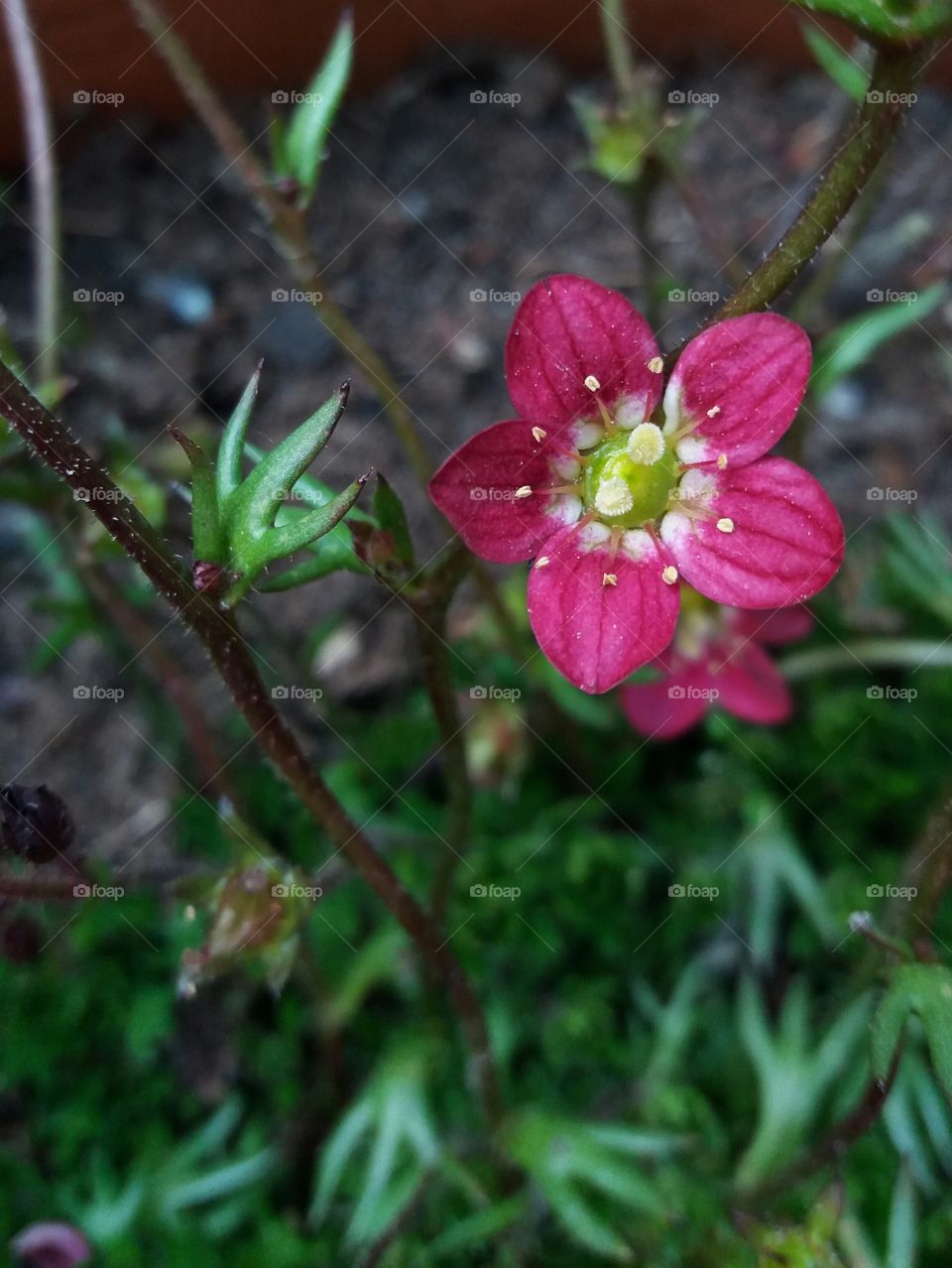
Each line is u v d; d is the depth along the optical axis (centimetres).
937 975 5
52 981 9
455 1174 8
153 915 9
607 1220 8
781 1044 8
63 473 5
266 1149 9
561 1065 9
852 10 5
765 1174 8
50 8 11
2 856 6
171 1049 9
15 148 12
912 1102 8
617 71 9
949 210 12
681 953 9
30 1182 8
